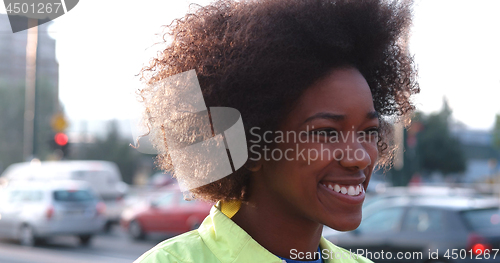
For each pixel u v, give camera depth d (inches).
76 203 461.7
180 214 451.8
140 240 485.1
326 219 40.8
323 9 43.8
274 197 44.0
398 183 529.0
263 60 42.3
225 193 45.8
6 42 1636.3
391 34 51.6
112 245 464.4
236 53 43.7
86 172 642.8
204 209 442.9
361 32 46.0
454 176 1558.8
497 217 225.0
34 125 669.9
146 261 41.4
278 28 42.6
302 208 41.7
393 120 60.6
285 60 41.6
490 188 748.6
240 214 46.1
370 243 240.4
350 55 43.6
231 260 42.1
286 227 44.3
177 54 47.9
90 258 390.3
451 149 1544.0
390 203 251.9
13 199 476.4
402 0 53.9
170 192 491.2
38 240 460.4
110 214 592.7
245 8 45.1
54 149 654.5
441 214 227.5
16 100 1753.2
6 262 365.7
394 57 54.7
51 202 454.6
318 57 42.0
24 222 455.8
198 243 43.6
